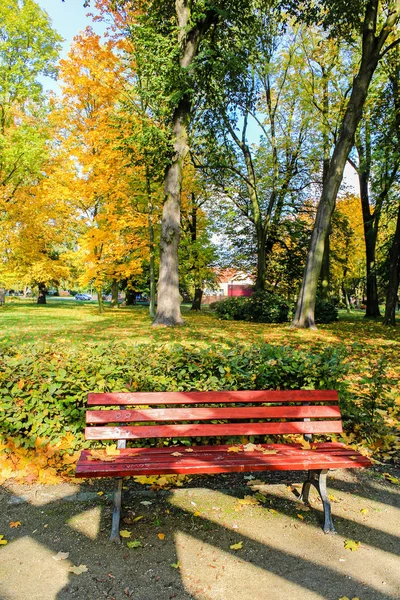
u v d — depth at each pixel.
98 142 18.86
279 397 3.45
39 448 3.90
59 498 3.31
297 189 25.77
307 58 21.69
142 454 3.11
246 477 3.82
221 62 14.23
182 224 28.42
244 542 2.80
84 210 20.59
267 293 20.94
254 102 19.17
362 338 11.95
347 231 29.34
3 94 22.91
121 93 18.92
